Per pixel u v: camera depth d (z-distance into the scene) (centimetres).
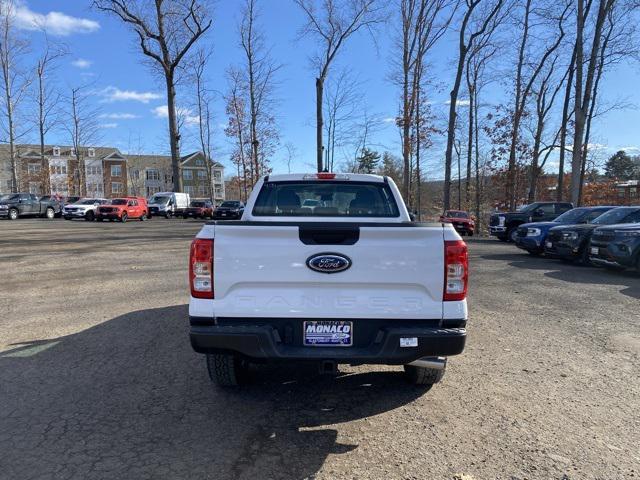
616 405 385
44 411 367
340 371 460
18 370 454
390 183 487
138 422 350
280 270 326
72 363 474
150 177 9350
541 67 3222
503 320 648
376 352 325
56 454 305
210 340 323
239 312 328
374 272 326
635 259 1003
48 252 1369
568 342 552
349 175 487
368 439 328
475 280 966
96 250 1424
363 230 326
